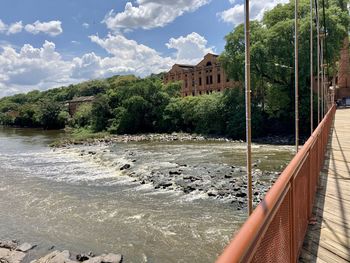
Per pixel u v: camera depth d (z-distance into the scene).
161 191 14.65
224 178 16.17
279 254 2.33
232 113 37.50
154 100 50.06
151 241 9.47
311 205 5.01
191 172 18.03
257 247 1.64
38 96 134.62
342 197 5.89
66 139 43.62
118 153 27.75
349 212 5.12
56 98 122.75
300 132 33.84
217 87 60.72
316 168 6.32
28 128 81.88
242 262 1.36
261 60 33.34
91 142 39.31
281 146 28.25
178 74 71.19
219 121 39.12
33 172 21.16
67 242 9.73
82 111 64.06
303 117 32.59
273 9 37.22
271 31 33.38
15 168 23.05
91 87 114.12
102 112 54.25
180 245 9.12
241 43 36.31
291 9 35.66
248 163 3.69
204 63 64.88
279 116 34.94
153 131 49.16
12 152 32.84
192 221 10.77
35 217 12.07
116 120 51.19
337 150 11.19
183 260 8.31
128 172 19.20
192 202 12.77
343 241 4.09
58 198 14.40
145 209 12.23
